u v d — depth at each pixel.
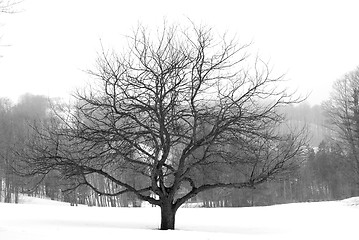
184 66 15.84
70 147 18.58
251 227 18.72
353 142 46.69
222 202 50.16
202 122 15.99
